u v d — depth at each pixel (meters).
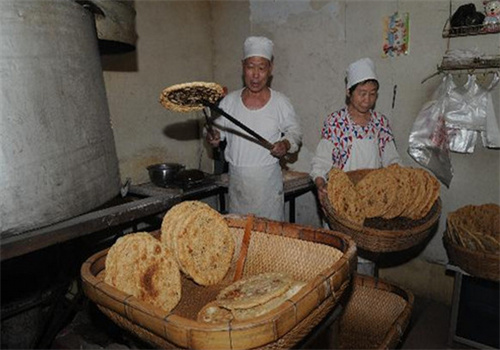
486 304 2.18
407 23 2.55
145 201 1.69
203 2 3.54
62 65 1.34
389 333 1.56
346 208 1.88
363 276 2.05
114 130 3.04
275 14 3.18
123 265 1.04
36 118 1.24
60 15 1.34
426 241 2.76
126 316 0.85
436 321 2.55
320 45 2.97
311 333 1.04
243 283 1.09
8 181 1.19
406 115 2.65
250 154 2.46
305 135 3.20
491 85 2.31
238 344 0.74
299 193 3.07
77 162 1.39
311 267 1.22
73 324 2.32
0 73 1.16
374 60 2.73
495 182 2.41
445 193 2.61
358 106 2.22
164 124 3.38
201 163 3.72
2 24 1.16
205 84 1.53
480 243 2.02
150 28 3.19
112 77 2.98
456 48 2.39
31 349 1.83
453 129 2.47
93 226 1.42
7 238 1.21
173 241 1.17
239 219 1.36
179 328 0.75
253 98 2.47
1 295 1.69
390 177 1.98
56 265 1.86
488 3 2.23
